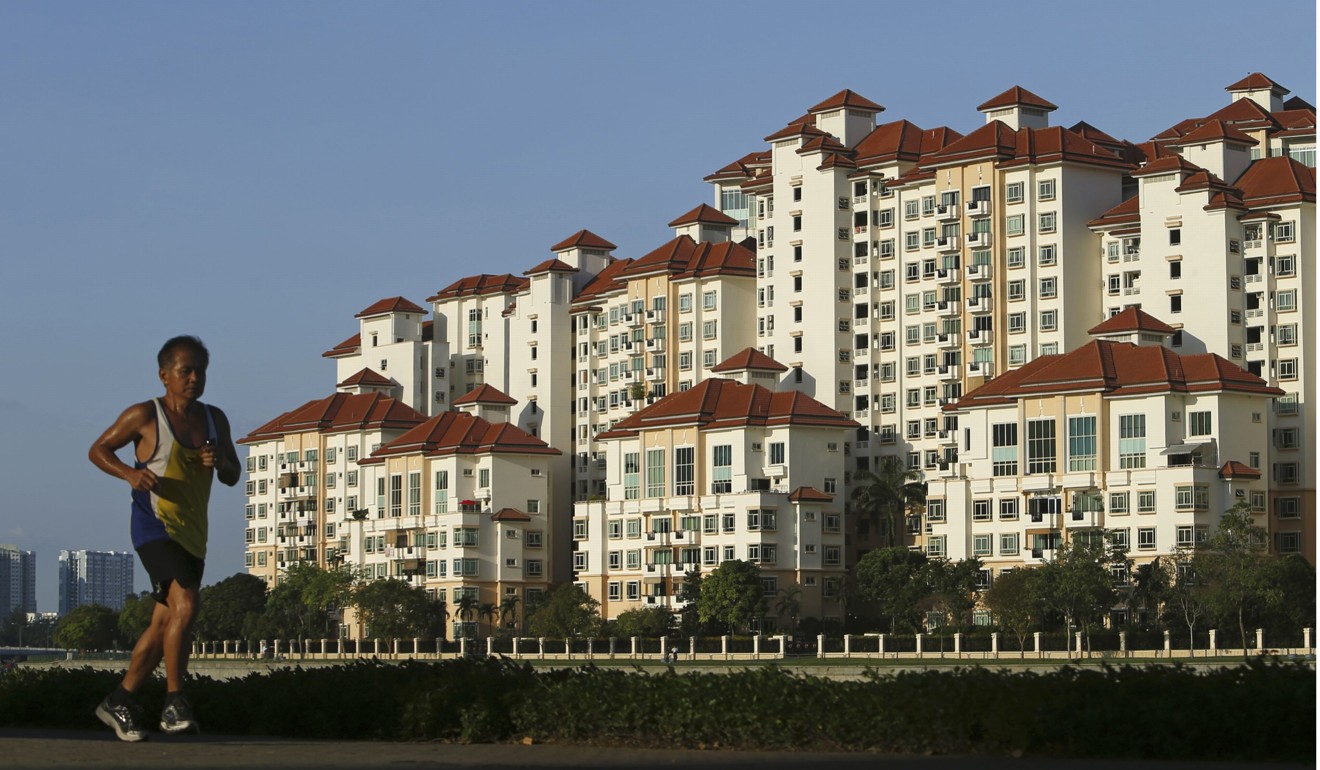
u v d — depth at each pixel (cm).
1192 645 13888
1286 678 2331
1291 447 16800
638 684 2573
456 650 17538
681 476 18875
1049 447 16475
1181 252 17462
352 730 2677
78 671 3103
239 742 2306
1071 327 18150
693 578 17725
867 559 16688
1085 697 2355
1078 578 14412
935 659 13638
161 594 2244
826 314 19650
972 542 16862
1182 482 15588
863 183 19788
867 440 19388
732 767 2009
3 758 1964
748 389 18925
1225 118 18750
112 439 2214
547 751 2252
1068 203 18250
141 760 1972
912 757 2230
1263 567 13900
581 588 18862
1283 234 17200
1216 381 15850
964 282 18788
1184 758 2267
